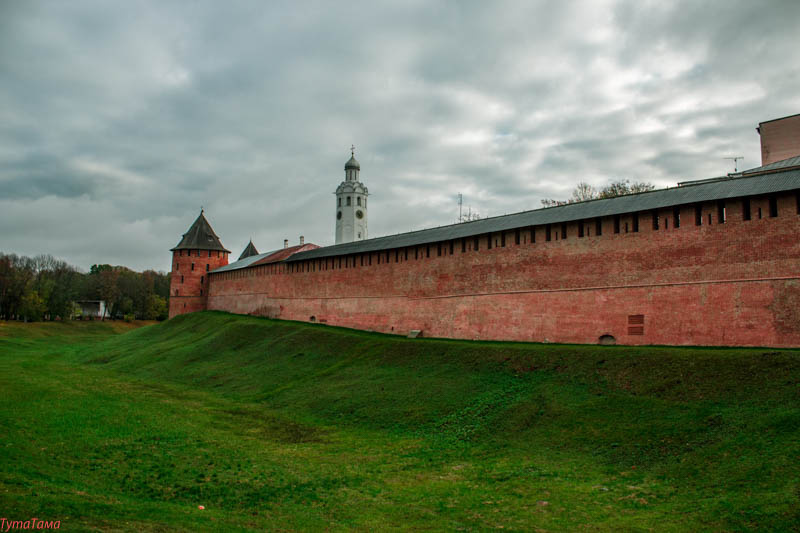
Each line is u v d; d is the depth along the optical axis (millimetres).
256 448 23031
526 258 35312
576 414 22875
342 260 51781
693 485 16406
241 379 39031
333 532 14031
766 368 21766
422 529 14438
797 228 24672
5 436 20469
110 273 123875
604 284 31250
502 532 14250
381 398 29219
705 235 27594
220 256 86375
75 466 18203
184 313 80375
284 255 65062
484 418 24531
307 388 33625
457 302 39531
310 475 19312
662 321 28656
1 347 68562
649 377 24094
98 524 12289
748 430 18422
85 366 53000
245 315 69500
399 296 44625
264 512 15375
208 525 13547
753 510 14070
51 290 108812
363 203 104812
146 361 50844
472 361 31688
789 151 37406
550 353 29344
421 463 20719
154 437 23281
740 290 26141
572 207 34562
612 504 15820
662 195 30234
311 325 52250
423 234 44562
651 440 19672
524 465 19672
